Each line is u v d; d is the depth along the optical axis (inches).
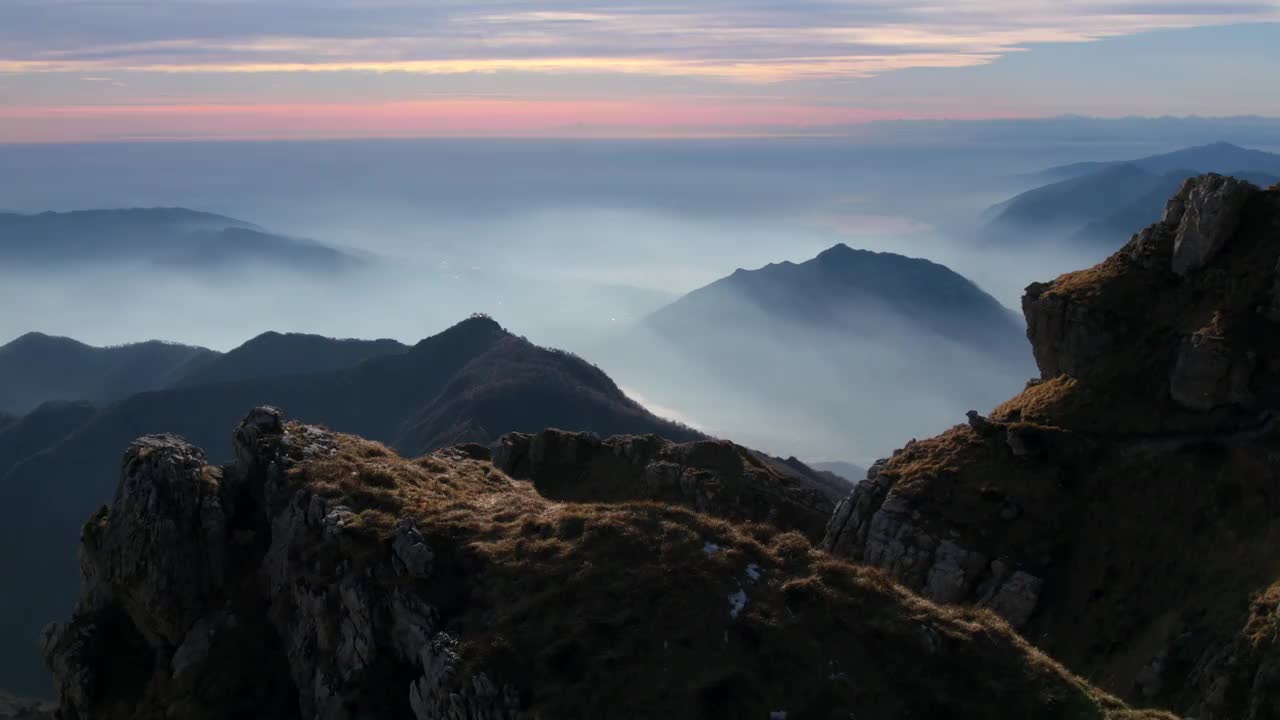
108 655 1743.4
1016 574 2166.6
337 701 1483.8
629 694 1309.1
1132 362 2527.1
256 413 2050.9
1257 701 1600.6
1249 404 2274.9
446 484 2025.1
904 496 2404.0
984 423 2556.6
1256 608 1771.7
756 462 2883.9
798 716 1264.8
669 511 1663.4
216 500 1855.3
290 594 1701.5
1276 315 2386.8
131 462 1860.2
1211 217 2571.4
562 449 2930.6
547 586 1501.0
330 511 1745.8
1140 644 1940.2
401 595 1542.8
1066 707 1280.8
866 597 1454.2
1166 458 2265.0
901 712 1270.9
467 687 1344.7
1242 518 2037.4
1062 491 2311.8
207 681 1630.2
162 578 1738.4
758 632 1370.6
